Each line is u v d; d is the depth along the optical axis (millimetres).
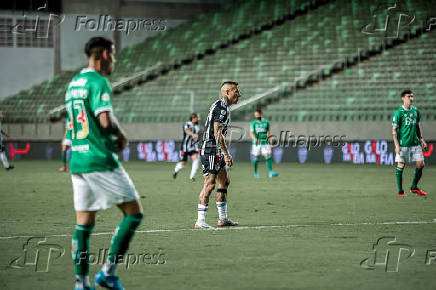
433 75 107312
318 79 113312
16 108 123812
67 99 16453
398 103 102500
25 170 79812
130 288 16641
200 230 27438
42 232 27375
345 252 21844
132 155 108250
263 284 17031
